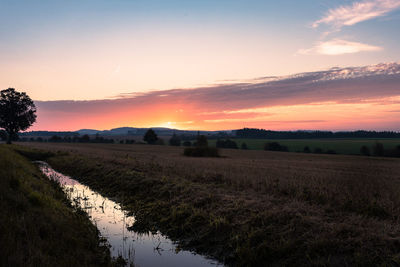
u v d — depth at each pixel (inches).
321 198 504.1
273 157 2527.1
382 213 418.3
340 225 350.0
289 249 320.2
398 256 275.1
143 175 785.6
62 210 450.3
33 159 1675.7
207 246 372.8
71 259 279.1
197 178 758.5
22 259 247.1
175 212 480.4
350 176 867.4
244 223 390.9
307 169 1178.6
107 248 359.9
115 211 546.9
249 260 320.8
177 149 3528.5
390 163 1988.2
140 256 346.9
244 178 718.5
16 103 3287.4
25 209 368.5
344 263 285.1
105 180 845.2
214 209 464.1
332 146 5595.5
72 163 1254.9
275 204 472.1
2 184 450.9
